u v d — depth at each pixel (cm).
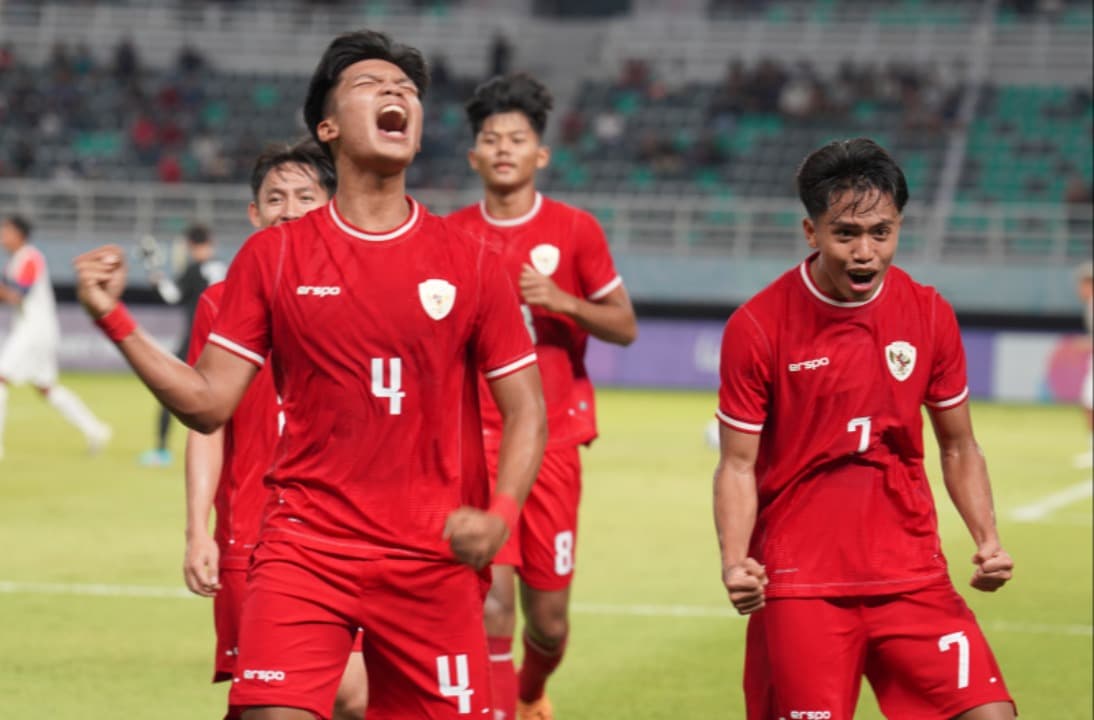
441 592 475
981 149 3684
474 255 474
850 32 4153
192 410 459
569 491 763
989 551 520
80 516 1430
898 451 518
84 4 4444
